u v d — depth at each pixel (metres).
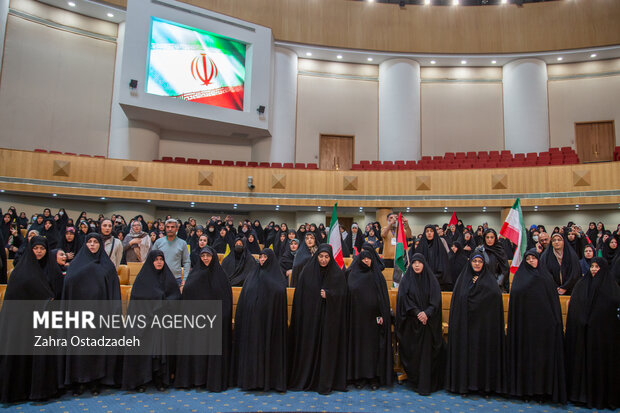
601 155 17.45
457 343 4.36
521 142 17.66
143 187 14.86
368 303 4.53
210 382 4.27
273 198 15.54
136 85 14.59
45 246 4.17
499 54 17.97
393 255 7.37
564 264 5.42
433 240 5.81
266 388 4.25
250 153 18.16
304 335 4.47
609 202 13.39
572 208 14.55
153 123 16.52
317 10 18.23
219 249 9.55
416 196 15.24
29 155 13.82
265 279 4.50
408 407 3.91
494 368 4.23
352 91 19.25
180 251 5.62
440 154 18.59
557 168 14.13
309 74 19.08
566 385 4.18
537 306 4.22
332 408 3.84
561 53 17.50
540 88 17.77
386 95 18.64
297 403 3.97
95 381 4.11
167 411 3.69
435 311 4.38
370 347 4.46
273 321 4.39
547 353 4.15
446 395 4.29
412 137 18.17
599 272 4.19
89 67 16.70
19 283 3.95
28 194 14.15
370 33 18.33
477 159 16.27
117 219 10.44
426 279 4.48
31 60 15.72
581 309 4.21
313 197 15.57
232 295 4.83
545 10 17.80
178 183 15.16
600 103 17.72
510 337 4.29
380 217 15.59
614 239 7.57
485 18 18.17
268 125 16.98
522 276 4.37
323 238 9.98
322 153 18.80
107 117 16.75
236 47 16.62
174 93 15.30
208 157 17.77
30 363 3.93
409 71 18.47
